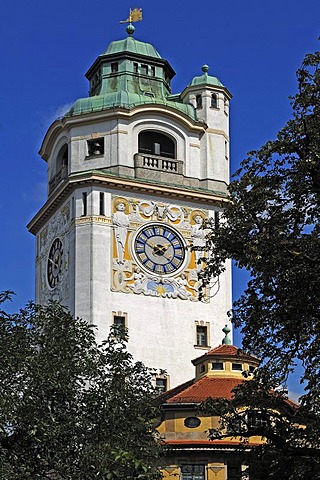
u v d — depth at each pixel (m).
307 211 49.69
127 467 47.50
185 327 92.69
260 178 50.28
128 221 93.50
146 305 92.00
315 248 47.97
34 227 101.12
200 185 97.88
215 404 50.94
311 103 49.91
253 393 50.31
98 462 49.69
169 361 91.25
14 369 52.00
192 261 94.50
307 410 48.53
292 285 47.78
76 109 97.62
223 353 84.81
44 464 50.78
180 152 98.12
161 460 55.66
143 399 54.94
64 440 51.53
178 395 80.69
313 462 47.28
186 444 76.75
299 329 48.56
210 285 94.69
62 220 95.94
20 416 50.84
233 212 50.62
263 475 48.69
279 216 49.62
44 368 52.06
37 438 50.56
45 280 97.31
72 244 93.06
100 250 92.00
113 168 95.38
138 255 92.94
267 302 49.59
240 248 50.34
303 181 49.44
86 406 53.22
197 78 102.25
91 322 89.81
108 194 93.69
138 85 101.50
